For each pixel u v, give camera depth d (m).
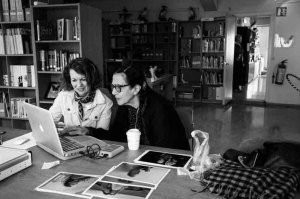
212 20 7.21
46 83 4.29
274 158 1.27
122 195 1.11
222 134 4.60
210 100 7.57
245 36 8.74
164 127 1.83
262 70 13.98
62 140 1.68
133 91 1.87
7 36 4.13
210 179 1.16
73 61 2.18
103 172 1.32
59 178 1.27
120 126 2.07
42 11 4.08
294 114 6.08
